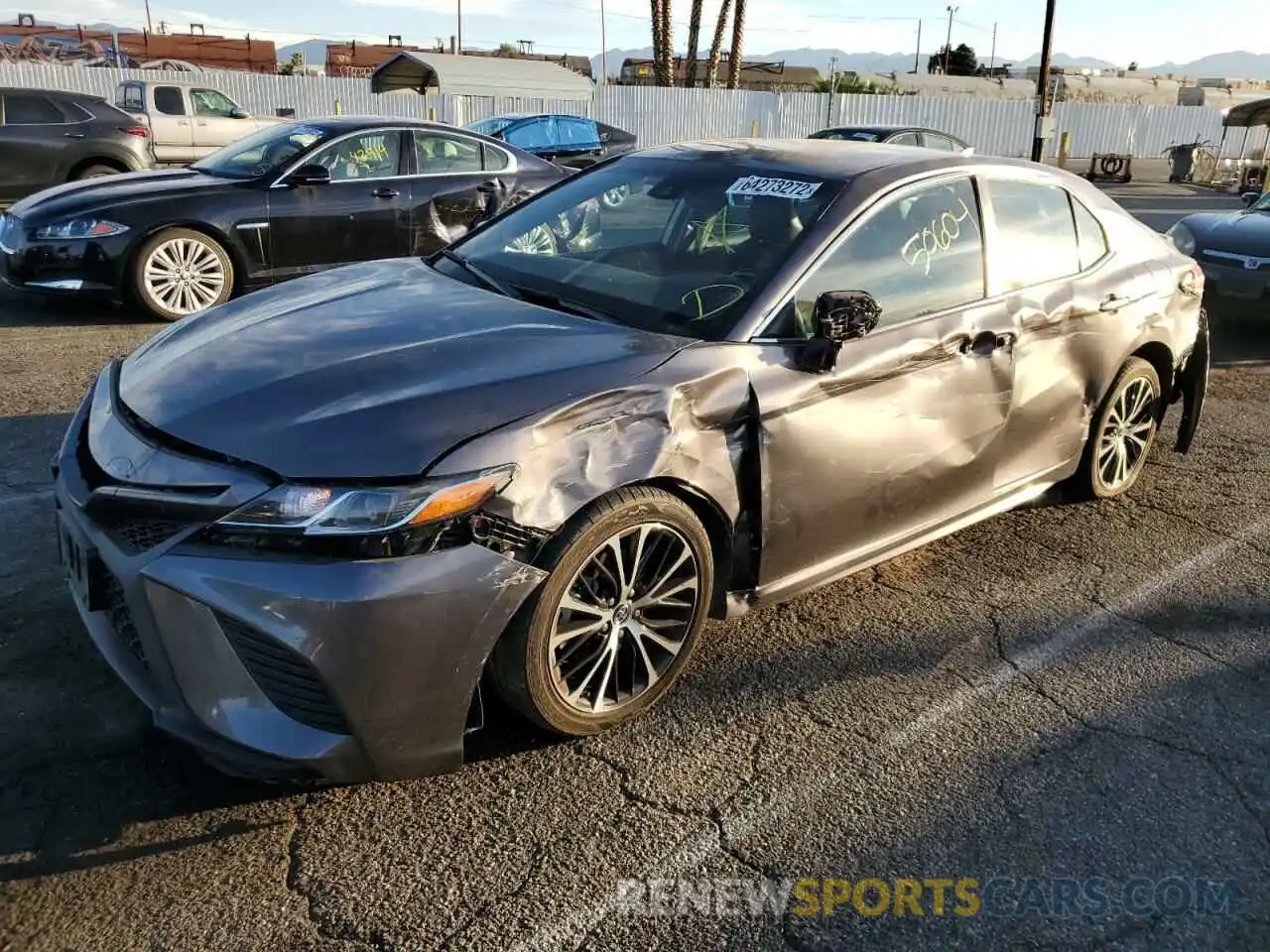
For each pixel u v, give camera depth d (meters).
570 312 3.30
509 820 2.63
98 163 12.91
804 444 3.14
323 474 2.37
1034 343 3.95
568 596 2.70
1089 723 3.18
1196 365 5.15
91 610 2.56
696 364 2.92
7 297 8.30
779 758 2.94
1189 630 3.78
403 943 2.24
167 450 2.53
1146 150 34.50
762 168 3.76
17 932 2.20
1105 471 4.85
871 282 3.43
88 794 2.61
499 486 2.47
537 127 17.56
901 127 14.84
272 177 7.71
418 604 2.38
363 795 2.69
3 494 4.35
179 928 2.25
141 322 7.59
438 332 3.03
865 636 3.63
